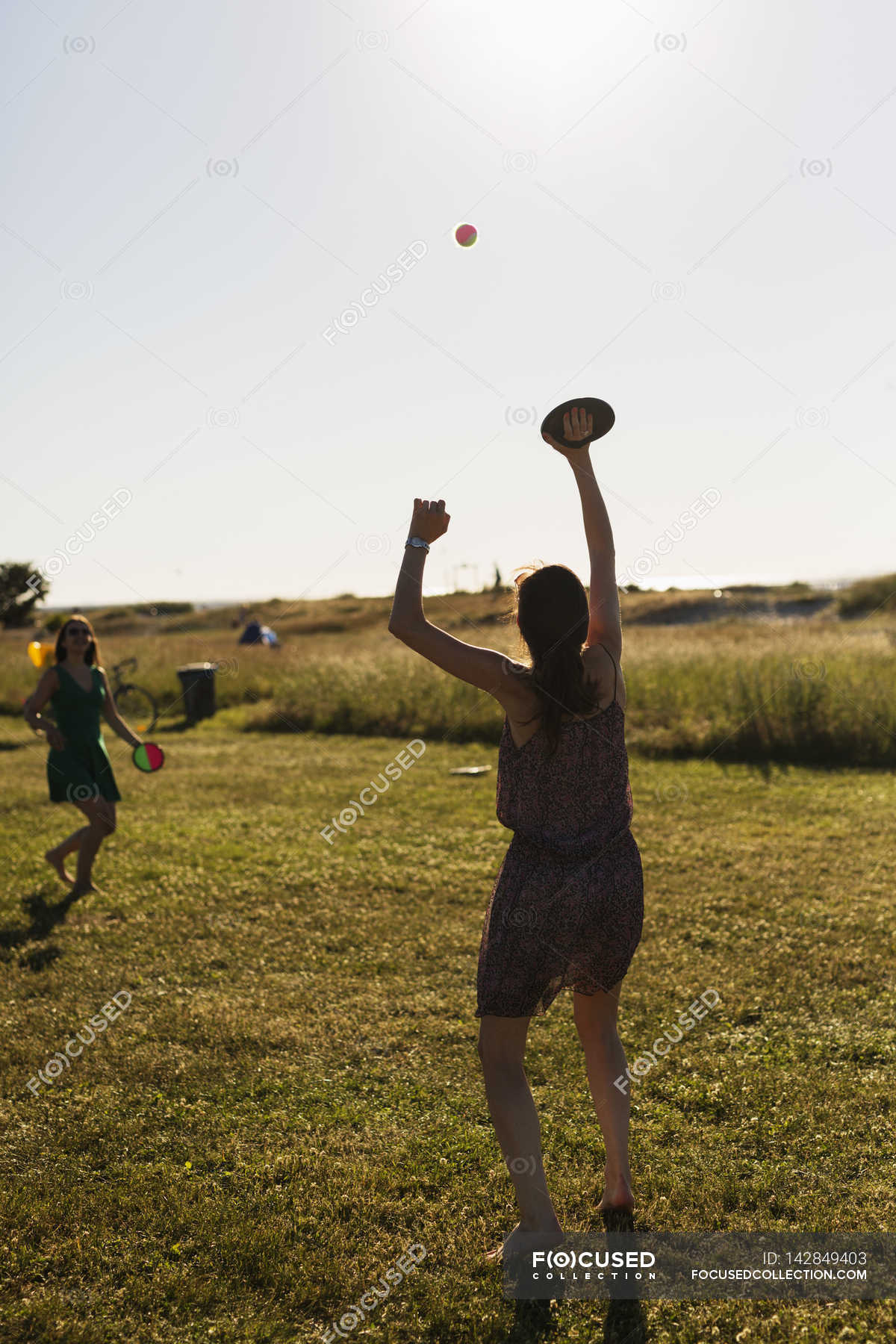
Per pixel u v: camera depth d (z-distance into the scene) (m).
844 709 11.68
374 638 24.98
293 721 15.14
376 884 6.38
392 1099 3.51
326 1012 4.29
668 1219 2.71
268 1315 2.39
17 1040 4.02
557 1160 3.05
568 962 2.45
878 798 9.09
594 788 2.48
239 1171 3.03
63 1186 2.96
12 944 5.25
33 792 9.86
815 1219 2.69
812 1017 4.16
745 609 33.50
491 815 8.60
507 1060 2.51
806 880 6.38
